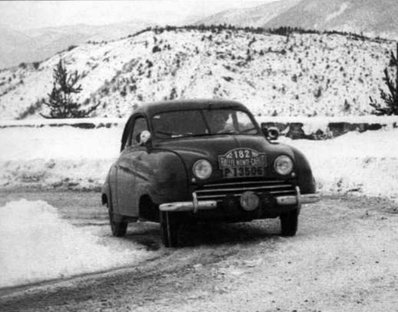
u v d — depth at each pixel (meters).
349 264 7.34
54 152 23.64
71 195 16.80
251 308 5.84
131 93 99.44
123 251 8.70
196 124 9.39
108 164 20.81
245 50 109.44
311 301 5.98
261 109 92.56
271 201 8.61
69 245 8.44
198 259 8.08
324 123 24.25
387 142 20.16
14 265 7.62
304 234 9.42
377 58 106.94
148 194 8.77
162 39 111.81
